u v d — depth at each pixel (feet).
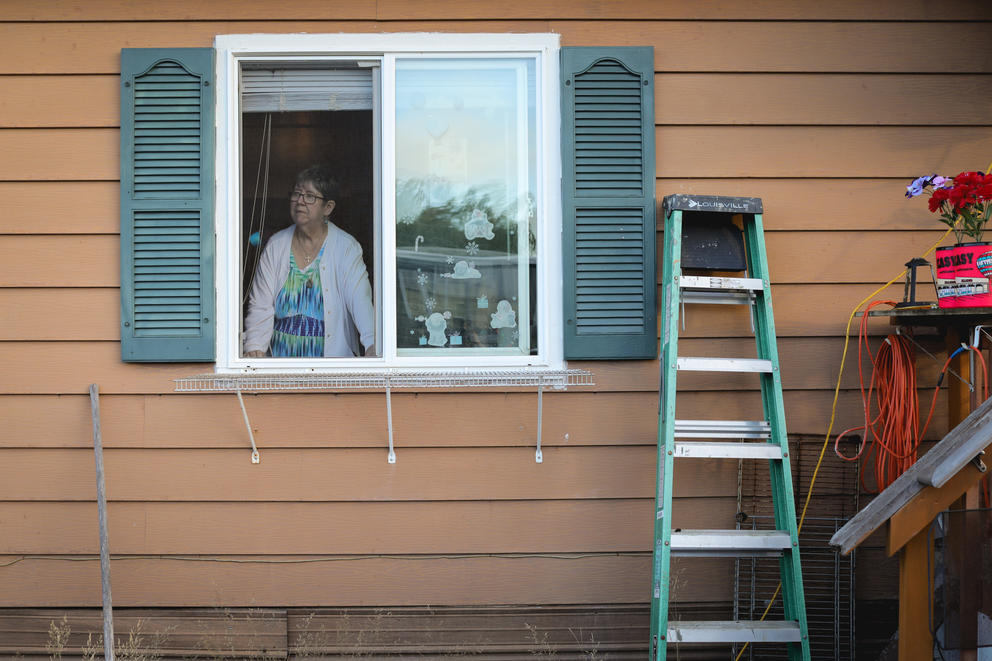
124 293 10.37
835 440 10.68
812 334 10.69
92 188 10.53
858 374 10.69
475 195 10.72
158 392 10.46
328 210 10.69
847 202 10.75
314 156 10.72
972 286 9.22
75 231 10.50
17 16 10.53
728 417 10.64
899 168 10.78
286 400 10.48
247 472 10.47
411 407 10.51
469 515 10.52
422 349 10.62
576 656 10.54
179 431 10.45
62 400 10.44
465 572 10.53
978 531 7.68
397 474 10.50
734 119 10.69
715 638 9.04
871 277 10.73
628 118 10.59
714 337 10.66
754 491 10.55
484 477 10.52
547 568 10.55
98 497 9.89
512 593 10.53
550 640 10.55
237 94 10.69
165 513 10.45
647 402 10.57
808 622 10.67
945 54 10.82
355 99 10.75
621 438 10.55
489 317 10.66
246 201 10.69
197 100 10.50
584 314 10.49
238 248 10.64
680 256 10.11
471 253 10.69
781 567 9.68
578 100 10.58
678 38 10.69
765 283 9.90
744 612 10.58
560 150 10.65
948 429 10.57
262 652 10.45
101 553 9.78
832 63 10.75
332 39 10.61
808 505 10.68
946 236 10.77
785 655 10.52
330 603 10.51
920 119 10.80
